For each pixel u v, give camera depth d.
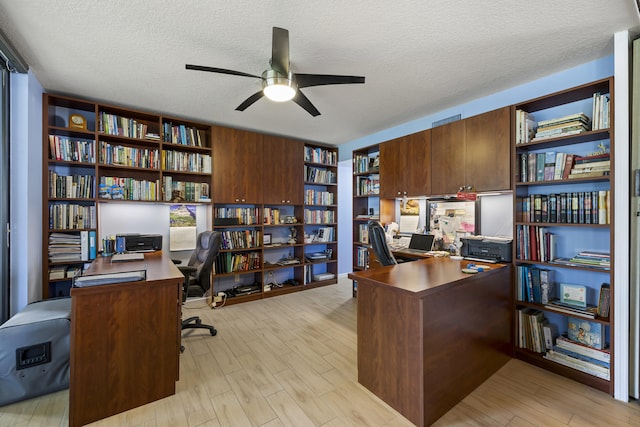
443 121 3.20
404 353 1.57
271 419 1.57
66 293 2.95
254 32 1.82
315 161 4.57
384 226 3.60
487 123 2.48
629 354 1.74
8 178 2.26
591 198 1.96
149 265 2.22
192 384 1.89
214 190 3.56
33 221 2.46
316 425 1.53
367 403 1.70
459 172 2.69
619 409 1.65
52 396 1.76
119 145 3.21
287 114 3.32
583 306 2.02
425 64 2.21
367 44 1.95
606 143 2.08
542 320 2.24
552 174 2.15
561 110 2.29
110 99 2.89
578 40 1.90
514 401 1.73
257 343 2.50
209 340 2.56
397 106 3.06
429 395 1.52
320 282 4.52
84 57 2.12
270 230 4.34
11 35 1.84
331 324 2.94
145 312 1.69
